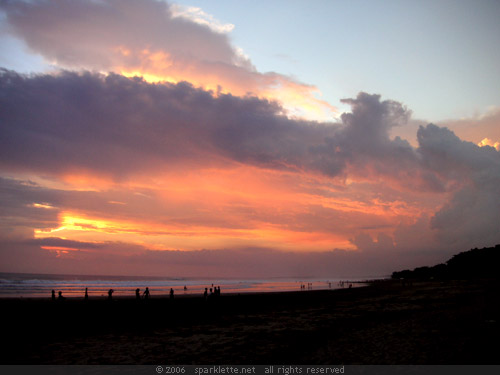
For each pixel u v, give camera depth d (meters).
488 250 91.06
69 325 21.17
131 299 43.41
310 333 17.12
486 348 10.83
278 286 110.69
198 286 106.50
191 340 16.11
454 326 15.34
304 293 59.78
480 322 15.62
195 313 28.30
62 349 14.33
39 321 22.67
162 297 49.78
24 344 15.46
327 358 11.50
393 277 161.38
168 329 19.67
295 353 12.73
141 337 17.09
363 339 14.36
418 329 15.50
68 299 42.44
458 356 10.26
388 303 31.69
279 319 23.36
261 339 15.96
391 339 13.74
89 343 15.61
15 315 25.38
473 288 43.81
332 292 61.38
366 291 57.59
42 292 62.44
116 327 20.53
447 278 89.88
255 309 31.30
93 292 65.50
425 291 45.53
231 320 23.36
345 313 25.27
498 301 24.27
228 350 13.78
